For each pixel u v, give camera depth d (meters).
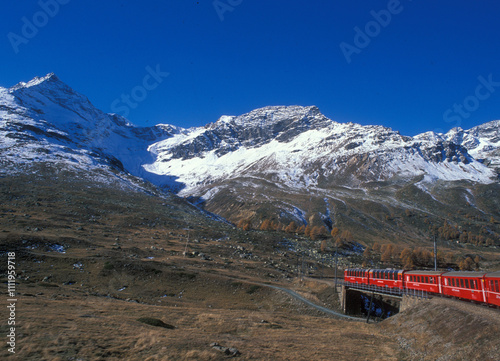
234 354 29.53
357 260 181.00
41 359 23.28
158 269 93.25
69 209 170.50
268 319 54.91
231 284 89.38
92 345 27.20
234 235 184.62
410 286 57.28
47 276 79.50
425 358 31.95
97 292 71.56
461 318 36.25
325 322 57.62
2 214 137.62
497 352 26.64
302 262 144.25
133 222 173.25
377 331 47.88
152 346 28.97
